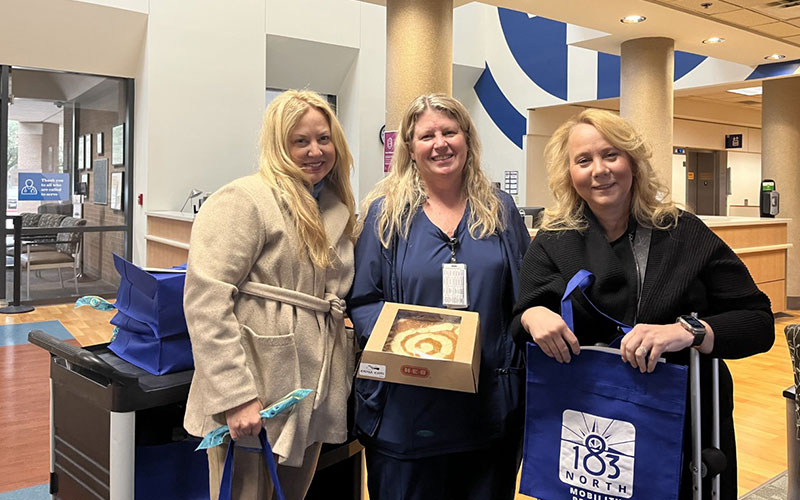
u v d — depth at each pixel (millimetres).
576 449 1447
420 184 1836
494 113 10383
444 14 5027
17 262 7051
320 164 1690
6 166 7141
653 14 5910
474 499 1760
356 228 1829
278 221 1573
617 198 1507
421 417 1692
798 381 1974
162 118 7520
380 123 9156
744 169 11898
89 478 1757
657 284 1468
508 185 10180
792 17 5926
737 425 3678
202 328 1456
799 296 7984
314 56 8734
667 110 6805
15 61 7012
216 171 7926
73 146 7598
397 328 1617
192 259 1500
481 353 1714
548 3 5629
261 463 1564
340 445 2008
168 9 7457
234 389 1439
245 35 8016
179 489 1791
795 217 7945
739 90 9539
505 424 1721
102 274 7922
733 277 1491
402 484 1709
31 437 3381
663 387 1351
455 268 1713
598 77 8883
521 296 1609
